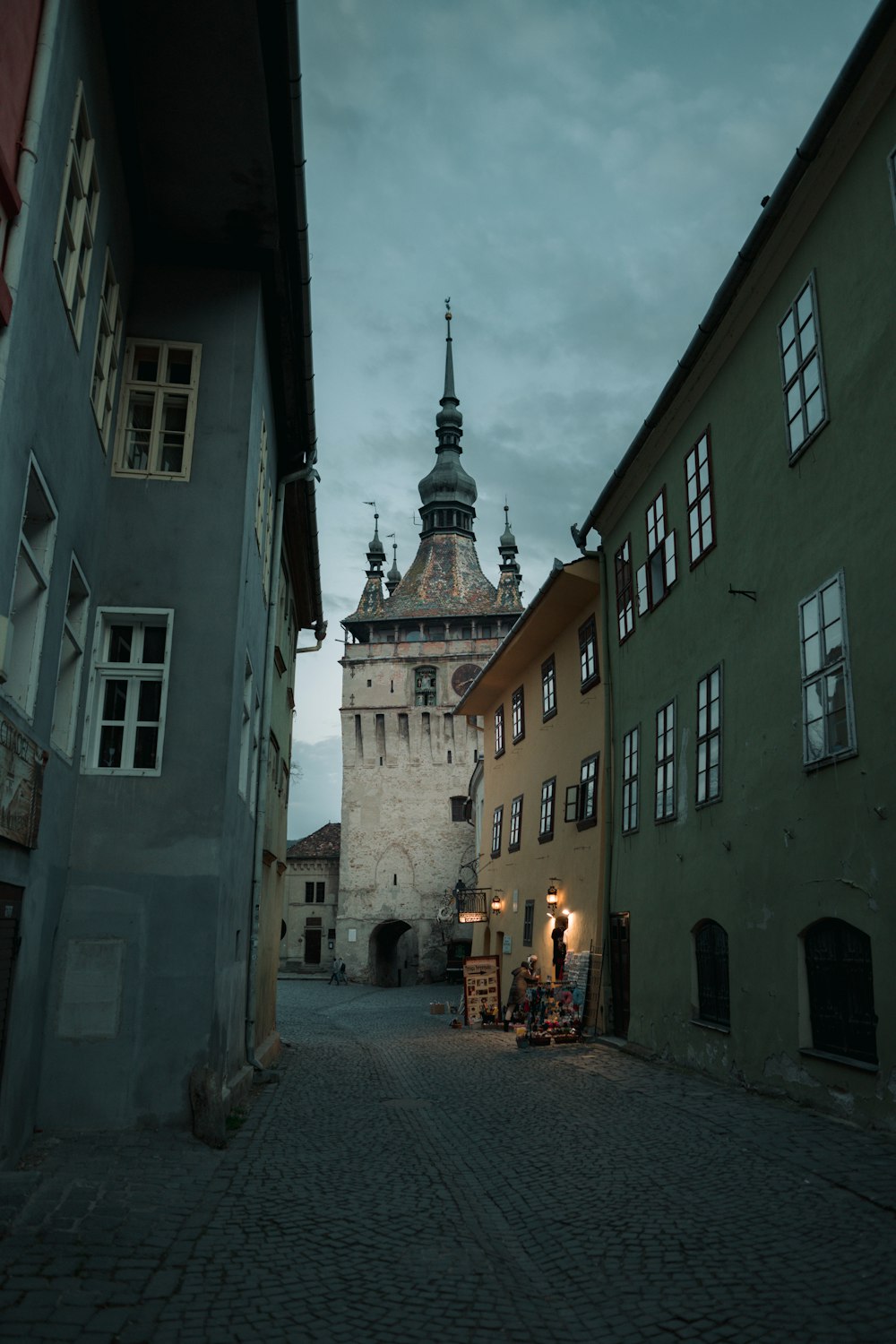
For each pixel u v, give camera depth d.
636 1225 6.84
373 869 65.69
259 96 10.09
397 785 67.19
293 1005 39.81
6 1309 4.97
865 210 10.30
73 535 9.45
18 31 6.69
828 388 10.95
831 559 10.80
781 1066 11.34
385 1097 13.02
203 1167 8.41
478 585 76.81
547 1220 7.08
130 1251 6.04
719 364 14.25
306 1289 5.60
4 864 7.80
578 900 21.22
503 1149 9.54
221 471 11.62
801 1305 5.25
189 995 10.17
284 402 15.14
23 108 6.99
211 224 11.80
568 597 22.16
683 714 15.39
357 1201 7.57
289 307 12.97
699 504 14.99
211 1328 4.97
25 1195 7.03
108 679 11.08
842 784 10.30
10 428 6.80
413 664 68.62
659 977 15.77
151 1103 9.87
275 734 19.14
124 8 9.26
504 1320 5.25
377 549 83.00
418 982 63.72
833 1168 7.90
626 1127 10.21
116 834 10.45
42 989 9.45
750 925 12.40
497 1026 23.73
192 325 12.03
